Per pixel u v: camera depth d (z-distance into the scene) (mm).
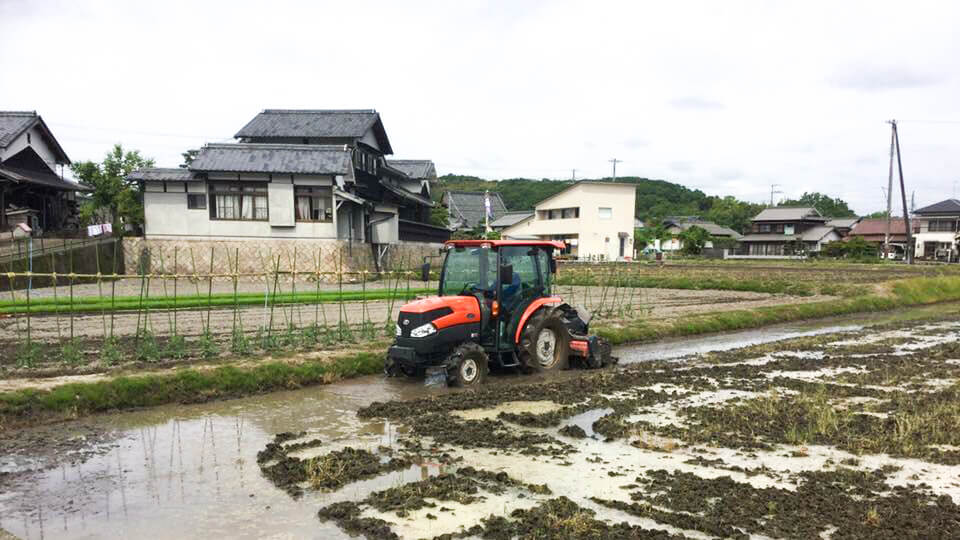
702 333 14883
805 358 11273
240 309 14727
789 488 5055
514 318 9336
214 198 24250
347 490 5016
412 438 6398
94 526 4367
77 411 7168
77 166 30938
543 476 5312
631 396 8297
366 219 28688
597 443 6227
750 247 62938
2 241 19078
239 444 6223
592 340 10055
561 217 52656
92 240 22156
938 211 53062
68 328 11773
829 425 6758
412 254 31531
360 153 29500
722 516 4480
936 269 32906
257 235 24422
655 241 59906
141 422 6996
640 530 4223
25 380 7625
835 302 19750
